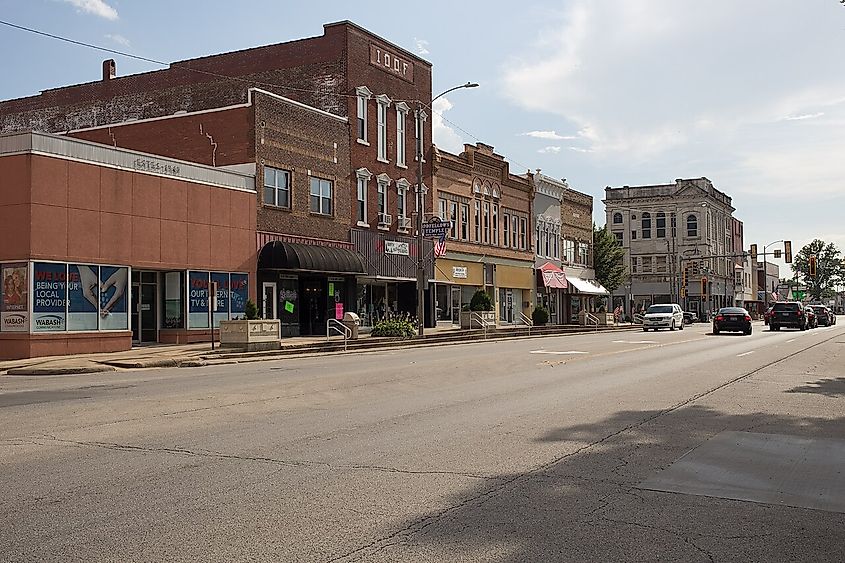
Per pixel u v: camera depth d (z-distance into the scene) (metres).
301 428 11.08
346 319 33.53
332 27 41.00
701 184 93.06
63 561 5.52
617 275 76.38
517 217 58.34
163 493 7.38
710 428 11.17
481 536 6.11
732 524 6.49
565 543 5.95
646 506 7.02
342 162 39.97
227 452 9.33
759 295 124.62
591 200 71.38
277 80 42.09
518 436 10.48
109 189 27.75
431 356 26.91
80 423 11.52
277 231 35.47
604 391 15.67
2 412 12.80
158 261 29.56
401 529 6.27
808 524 6.52
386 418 12.02
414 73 46.38
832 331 53.78
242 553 5.68
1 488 7.55
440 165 48.75
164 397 14.72
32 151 25.25
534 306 60.03
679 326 59.34
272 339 28.89
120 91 45.16
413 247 45.19
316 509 6.84
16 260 25.33
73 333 26.30
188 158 35.75
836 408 13.31
